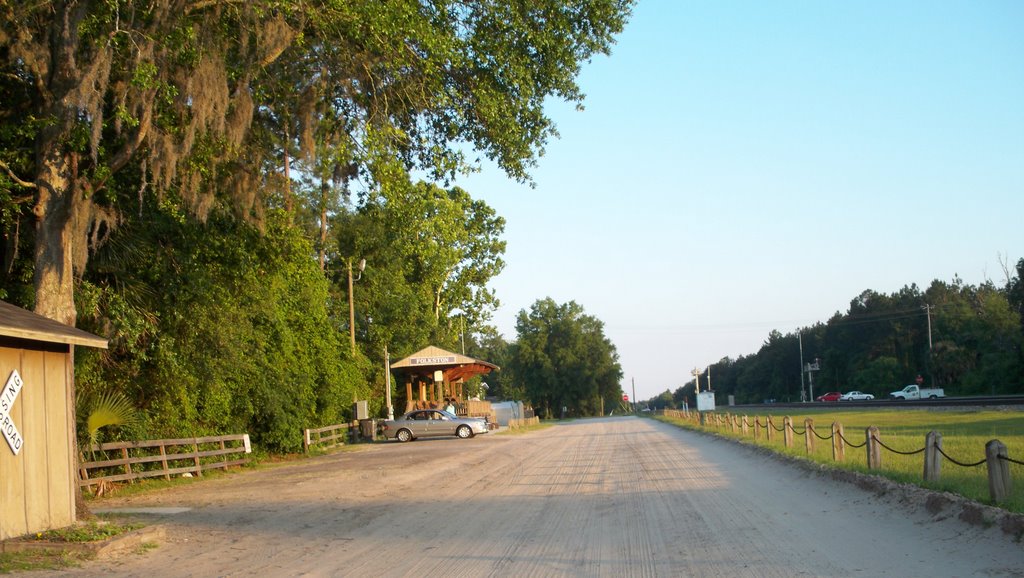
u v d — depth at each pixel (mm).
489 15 17047
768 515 11305
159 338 20234
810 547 8867
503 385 124875
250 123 15328
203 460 24406
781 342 141000
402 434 39281
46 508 11344
